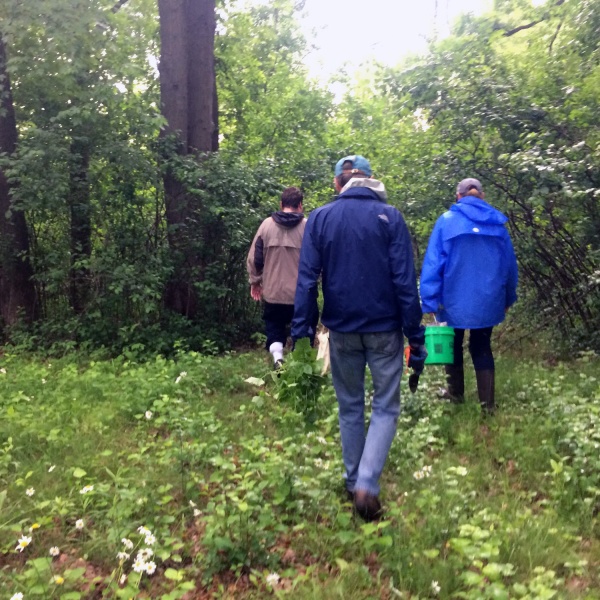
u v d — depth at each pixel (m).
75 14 7.61
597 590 2.71
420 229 8.20
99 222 8.04
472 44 8.35
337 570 2.89
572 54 8.10
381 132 11.34
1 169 8.27
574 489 3.54
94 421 4.75
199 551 3.03
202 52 9.09
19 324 8.18
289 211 6.40
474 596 2.46
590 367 6.13
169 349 7.57
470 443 4.30
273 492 3.57
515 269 5.04
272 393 5.64
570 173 6.02
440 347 4.89
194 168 8.16
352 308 3.29
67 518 3.30
